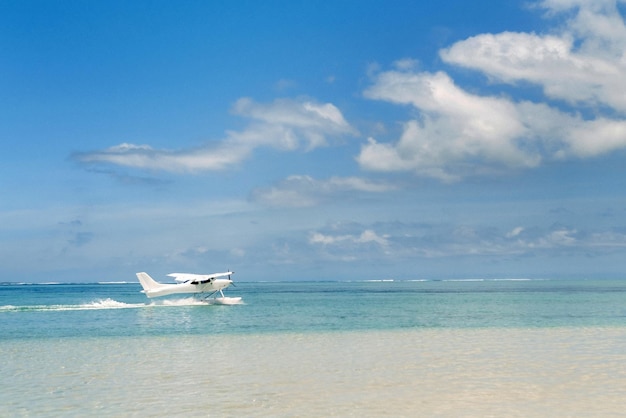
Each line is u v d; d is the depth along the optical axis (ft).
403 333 91.30
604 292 299.99
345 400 44.73
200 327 103.81
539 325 102.94
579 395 45.62
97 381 52.95
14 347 77.36
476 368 57.93
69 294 357.82
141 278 173.47
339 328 100.48
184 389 49.16
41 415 41.37
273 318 123.24
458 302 193.57
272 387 49.62
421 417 39.68
